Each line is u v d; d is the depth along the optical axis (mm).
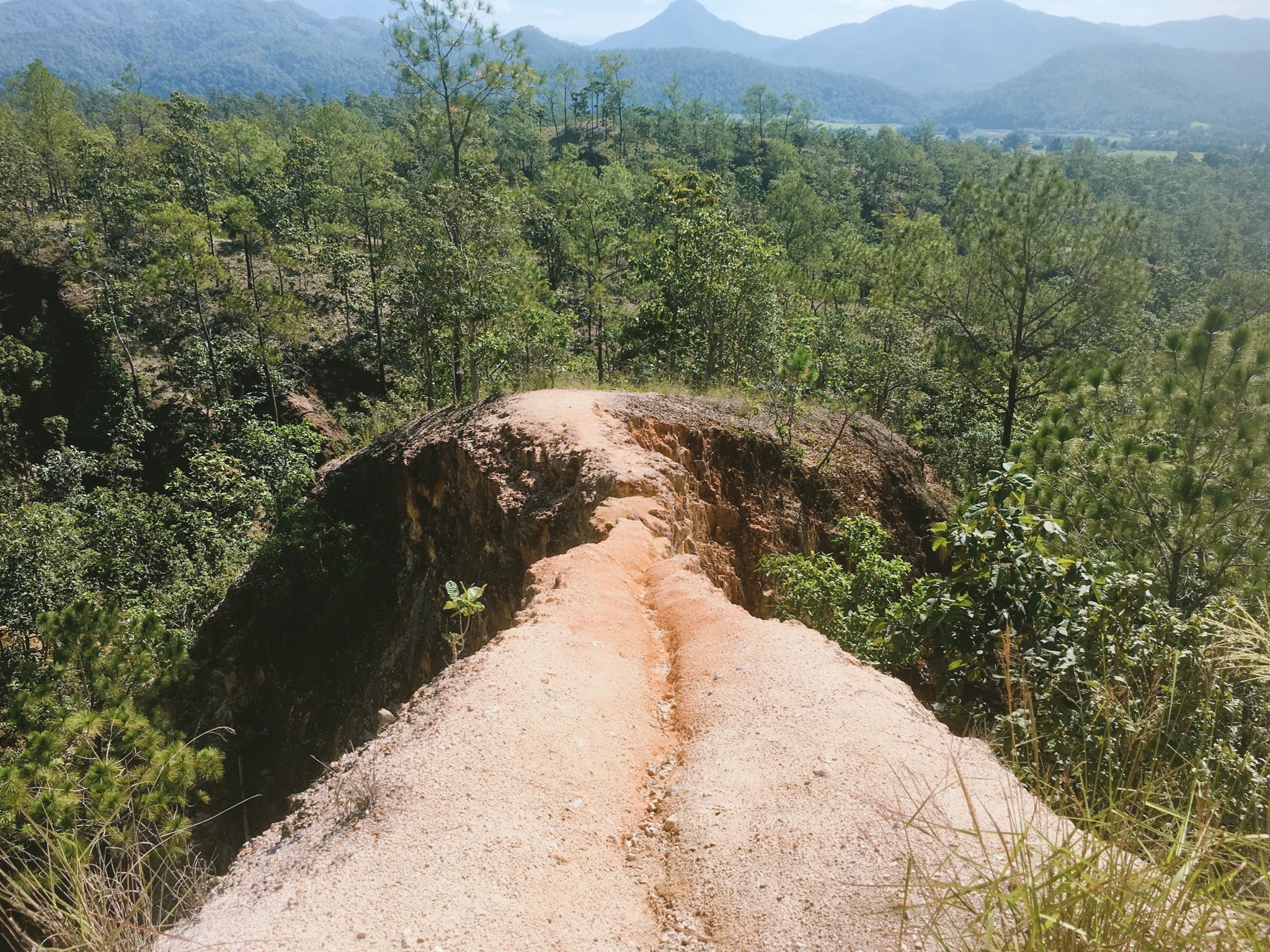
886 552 17625
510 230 29484
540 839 4301
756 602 15117
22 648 28953
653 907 3969
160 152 73188
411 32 34500
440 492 18156
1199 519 11430
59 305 57375
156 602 28484
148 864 4281
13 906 3371
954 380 31594
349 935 3541
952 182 144250
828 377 26766
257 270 64438
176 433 50375
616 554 9141
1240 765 4488
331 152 75125
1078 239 25234
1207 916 2016
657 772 5199
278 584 21500
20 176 72188
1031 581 7172
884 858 3844
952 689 8461
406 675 17188
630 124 143250
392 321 40906
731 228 30594
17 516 32406
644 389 21125
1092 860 2229
